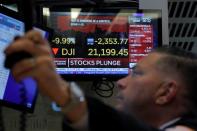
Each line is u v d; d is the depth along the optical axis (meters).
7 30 1.19
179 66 0.81
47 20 1.42
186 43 1.48
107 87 1.46
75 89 0.51
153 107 0.80
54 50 1.42
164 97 0.80
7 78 1.17
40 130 1.40
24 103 0.56
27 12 0.96
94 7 1.44
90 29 1.45
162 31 1.48
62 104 0.49
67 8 1.43
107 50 1.45
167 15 1.48
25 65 0.45
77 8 1.44
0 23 1.16
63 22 1.43
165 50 0.84
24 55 0.45
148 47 1.46
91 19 1.45
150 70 0.81
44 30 1.34
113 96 1.46
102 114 0.50
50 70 0.47
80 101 0.50
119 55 1.45
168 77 0.80
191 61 0.83
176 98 0.80
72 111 0.50
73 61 1.43
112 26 1.45
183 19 1.48
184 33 1.48
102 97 1.46
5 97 1.18
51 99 0.49
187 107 0.80
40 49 0.46
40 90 0.48
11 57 0.45
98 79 1.44
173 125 0.78
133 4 1.47
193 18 1.48
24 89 0.54
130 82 0.81
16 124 1.35
